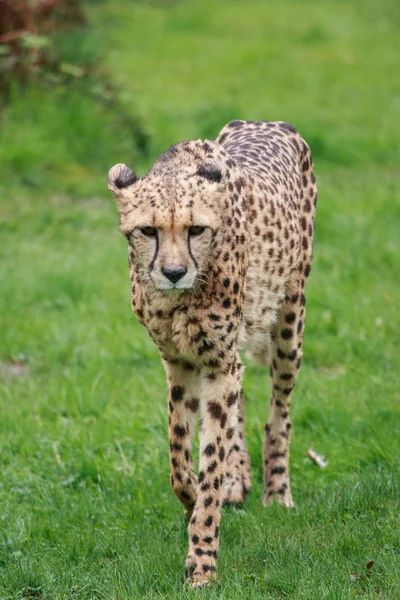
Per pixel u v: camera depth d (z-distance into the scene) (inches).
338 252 1243.2
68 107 1688.0
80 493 738.2
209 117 1802.4
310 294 1106.7
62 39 1802.4
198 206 576.4
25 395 918.4
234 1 3277.6
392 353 976.3
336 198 1433.3
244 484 742.5
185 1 3223.4
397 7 3208.7
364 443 792.9
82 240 1333.7
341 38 2763.3
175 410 654.5
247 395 888.3
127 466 773.9
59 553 651.5
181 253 572.7
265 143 738.2
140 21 2856.8
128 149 1646.2
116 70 2133.4
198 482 627.5
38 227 1365.7
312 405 855.1
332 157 1710.1
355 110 2025.1
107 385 925.2
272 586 597.0
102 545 660.7
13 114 1659.7
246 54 2487.7
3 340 1038.4
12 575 616.7
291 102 2059.5
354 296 1109.7
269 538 649.0
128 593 588.1
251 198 668.7
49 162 1600.6
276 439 748.6
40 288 1149.7
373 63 2476.6
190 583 598.2
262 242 677.9
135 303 631.8
